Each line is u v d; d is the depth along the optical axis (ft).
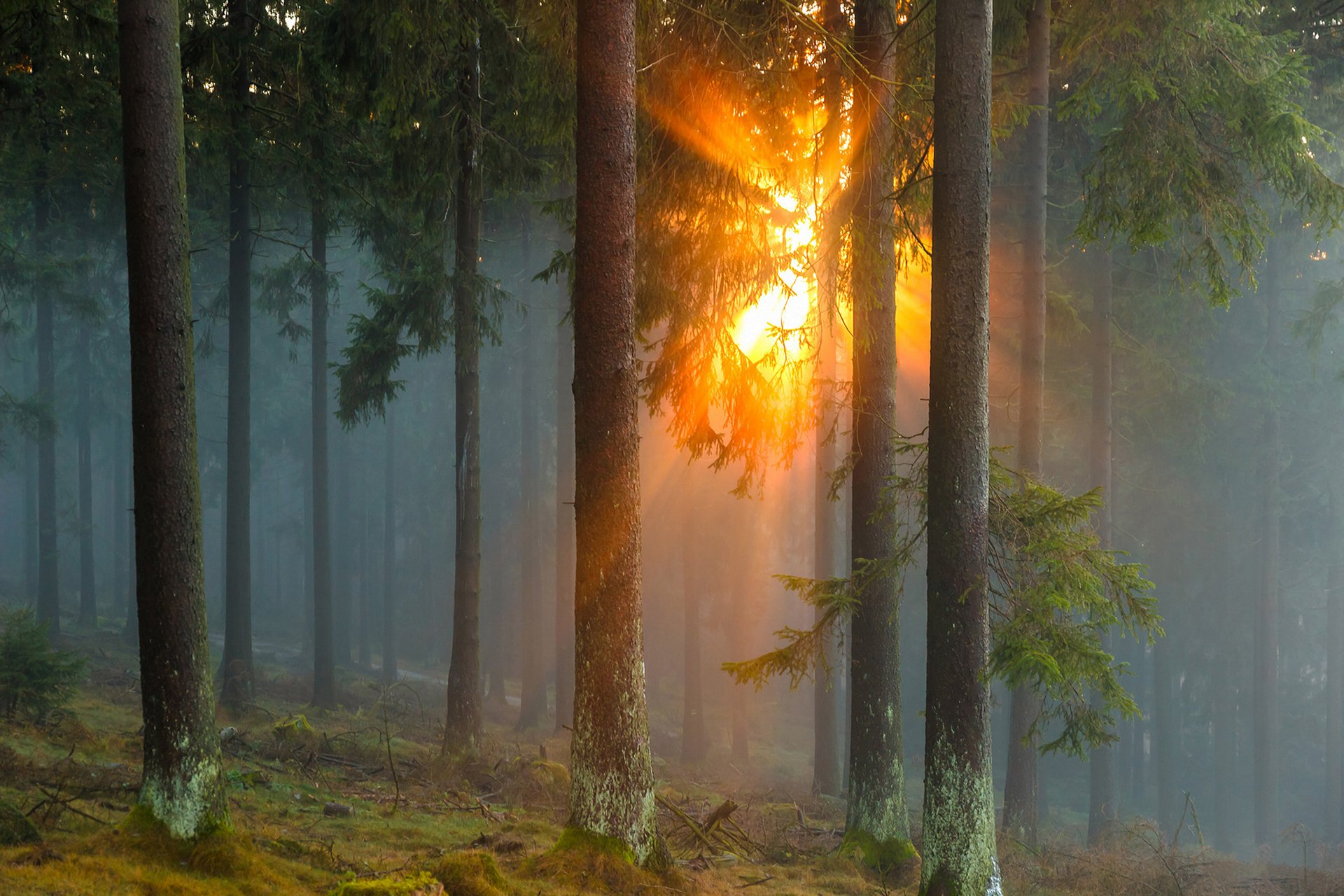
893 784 38.32
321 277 81.66
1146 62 42.42
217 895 22.02
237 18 59.00
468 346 53.36
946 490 28.30
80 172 70.18
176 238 25.54
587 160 28.40
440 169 53.01
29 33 40.19
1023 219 75.00
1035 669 29.78
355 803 38.01
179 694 24.82
